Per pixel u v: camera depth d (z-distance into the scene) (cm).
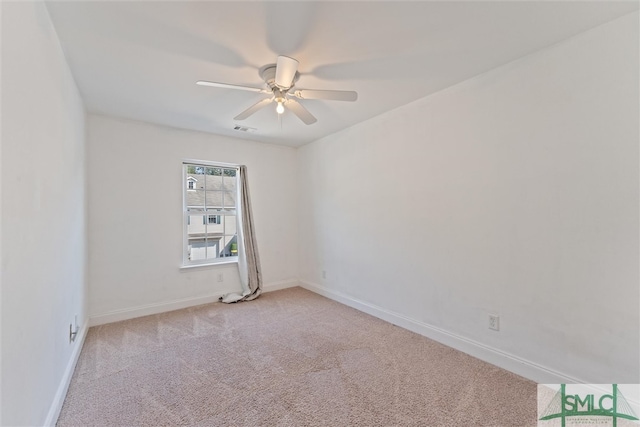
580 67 179
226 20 164
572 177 184
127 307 328
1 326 100
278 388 196
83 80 233
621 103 165
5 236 104
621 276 167
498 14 162
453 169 251
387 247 316
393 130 305
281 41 184
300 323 312
